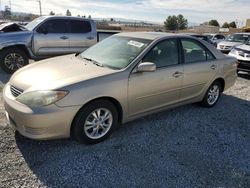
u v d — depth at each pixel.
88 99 3.30
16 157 3.18
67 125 3.24
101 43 4.77
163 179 2.97
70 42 8.84
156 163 3.26
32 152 3.31
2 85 6.25
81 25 9.08
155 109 4.23
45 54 8.44
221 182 3.00
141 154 3.44
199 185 2.92
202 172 3.15
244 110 5.43
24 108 3.10
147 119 4.54
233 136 4.18
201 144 3.83
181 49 4.52
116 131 4.02
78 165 3.12
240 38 14.33
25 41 7.79
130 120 3.97
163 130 4.18
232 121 4.79
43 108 3.06
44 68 3.79
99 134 3.63
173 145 3.73
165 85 4.19
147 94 3.97
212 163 3.36
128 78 3.67
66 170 3.01
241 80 8.52
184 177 3.03
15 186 2.70
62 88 3.14
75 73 3.54
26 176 2.86
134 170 3.09
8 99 3.36
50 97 3.07
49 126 3.12
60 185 2.77
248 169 3.29
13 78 3.69
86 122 3.42
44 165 3.07
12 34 7.60
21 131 3.26
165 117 4.69
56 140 3.62
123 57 3.98
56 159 3.20
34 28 8.17
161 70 4.10
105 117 3.62
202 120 4.70
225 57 5.43
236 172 3.21
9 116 3.42
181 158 3.41
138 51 4.00
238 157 3.56
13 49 7.61
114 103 3.68
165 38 4.33
